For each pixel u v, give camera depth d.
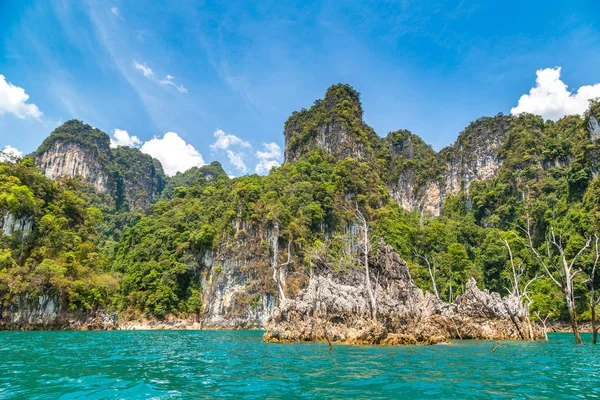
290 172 109.81
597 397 11.35
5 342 29.42
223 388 12.36
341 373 15.26
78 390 11.95
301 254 80.19
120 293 76.81
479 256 94.12
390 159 153.25
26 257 55.38
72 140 176.38
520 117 132.38
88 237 68.50
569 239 77.19
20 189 56.53
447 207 136.12
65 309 52.44
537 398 11.13
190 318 75.19
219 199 92.88
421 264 92.31
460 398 11.06
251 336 44.44
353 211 97.50
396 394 11.52
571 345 30.42
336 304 32.09
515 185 114.56
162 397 11.07
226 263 76.94
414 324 31.27
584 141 98.38
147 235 89.12
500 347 28.00
